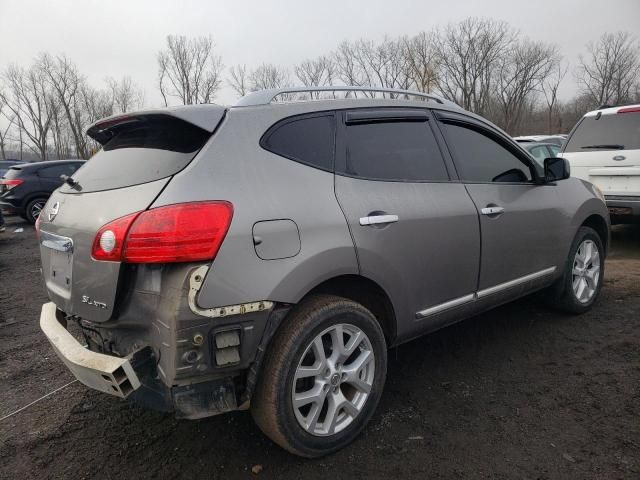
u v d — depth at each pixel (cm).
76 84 4544
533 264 353
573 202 388
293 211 222
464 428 258
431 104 314
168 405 204
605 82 4278
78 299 227
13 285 636
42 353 392
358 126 269
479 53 3969
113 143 267
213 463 241
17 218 1489
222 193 206
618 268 550
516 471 223
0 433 275
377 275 251
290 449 227
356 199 248
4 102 4600
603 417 260
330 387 237
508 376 312
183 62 4031
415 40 3931
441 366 331
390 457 238
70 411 296
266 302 209
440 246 282
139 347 210
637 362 317
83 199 235
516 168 352
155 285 198
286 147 237
